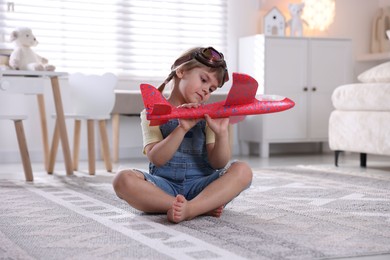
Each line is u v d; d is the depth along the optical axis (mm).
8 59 3352
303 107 4707
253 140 4711
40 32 4387
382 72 3596
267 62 4562
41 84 3146
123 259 1392
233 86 1770
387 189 2674
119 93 4195
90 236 1643
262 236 1640
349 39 4832
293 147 5086
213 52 1888
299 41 4664
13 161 4262
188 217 1838
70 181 3020
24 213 2027
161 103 1745
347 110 3746
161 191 1910
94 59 4543
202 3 4832
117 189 1912
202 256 1415
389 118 3418
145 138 1964
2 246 1522
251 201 2293
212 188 1881
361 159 3814
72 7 4457
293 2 5086
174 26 4773
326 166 3785
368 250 1493
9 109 4258
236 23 4934
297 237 1635
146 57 4695
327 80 4777
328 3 4980
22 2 4328
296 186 2756
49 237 1634
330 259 1415
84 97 3545
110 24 4574
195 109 1820
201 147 1994
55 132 3422
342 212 2055
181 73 1907
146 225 1795
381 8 5309
